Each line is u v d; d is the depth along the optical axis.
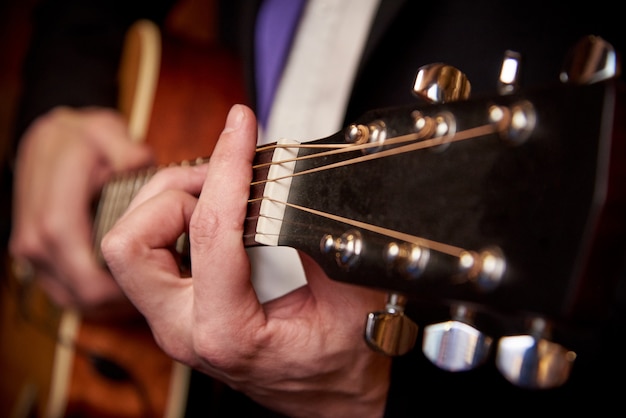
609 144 0.41
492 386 0.57
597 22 0.59
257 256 0.70
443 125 0.46
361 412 0.58
